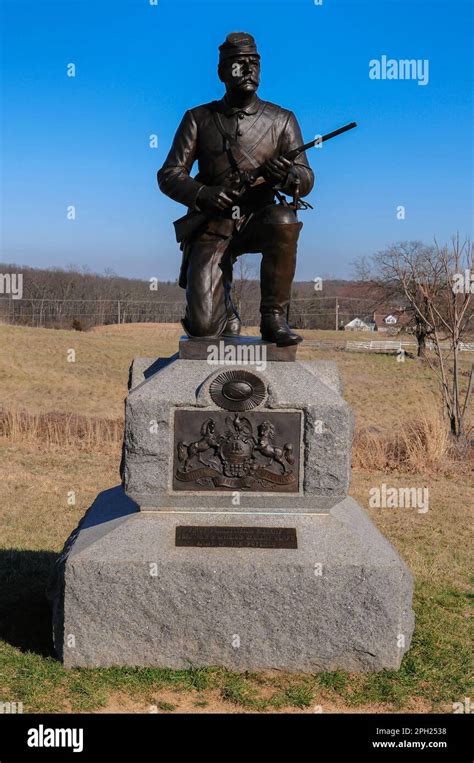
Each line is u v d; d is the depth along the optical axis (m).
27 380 23.28
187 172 4.85
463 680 4.34
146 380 4.65
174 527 4.45
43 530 7.78
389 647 4.28
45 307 42.03
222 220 4.86
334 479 4.50
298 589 4.24
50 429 13.49
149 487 4.49
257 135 4.79
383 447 12.38
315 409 4.49
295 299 43.00
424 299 15.49
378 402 20.95
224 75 4.73
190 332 4.82
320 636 4.26
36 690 4.03
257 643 4.25
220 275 4.88
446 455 12.23
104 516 4.83
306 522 4.51
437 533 8.18
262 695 4.05
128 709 3.90
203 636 4.25
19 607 5.32
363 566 4.25
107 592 4.23
